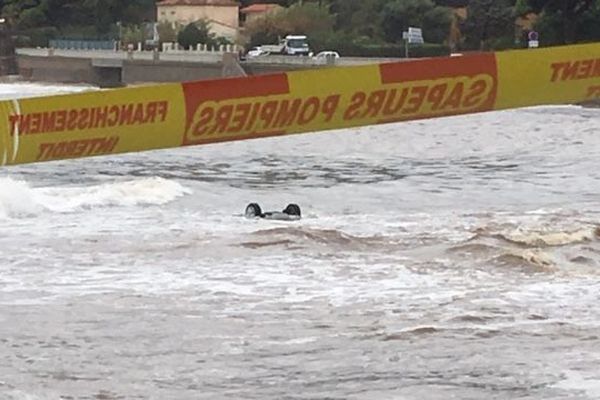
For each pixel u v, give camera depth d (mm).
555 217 65938
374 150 126500
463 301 37969
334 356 30188
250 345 31484
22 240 53500
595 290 40219
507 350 30641
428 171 102438
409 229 58781
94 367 29109
